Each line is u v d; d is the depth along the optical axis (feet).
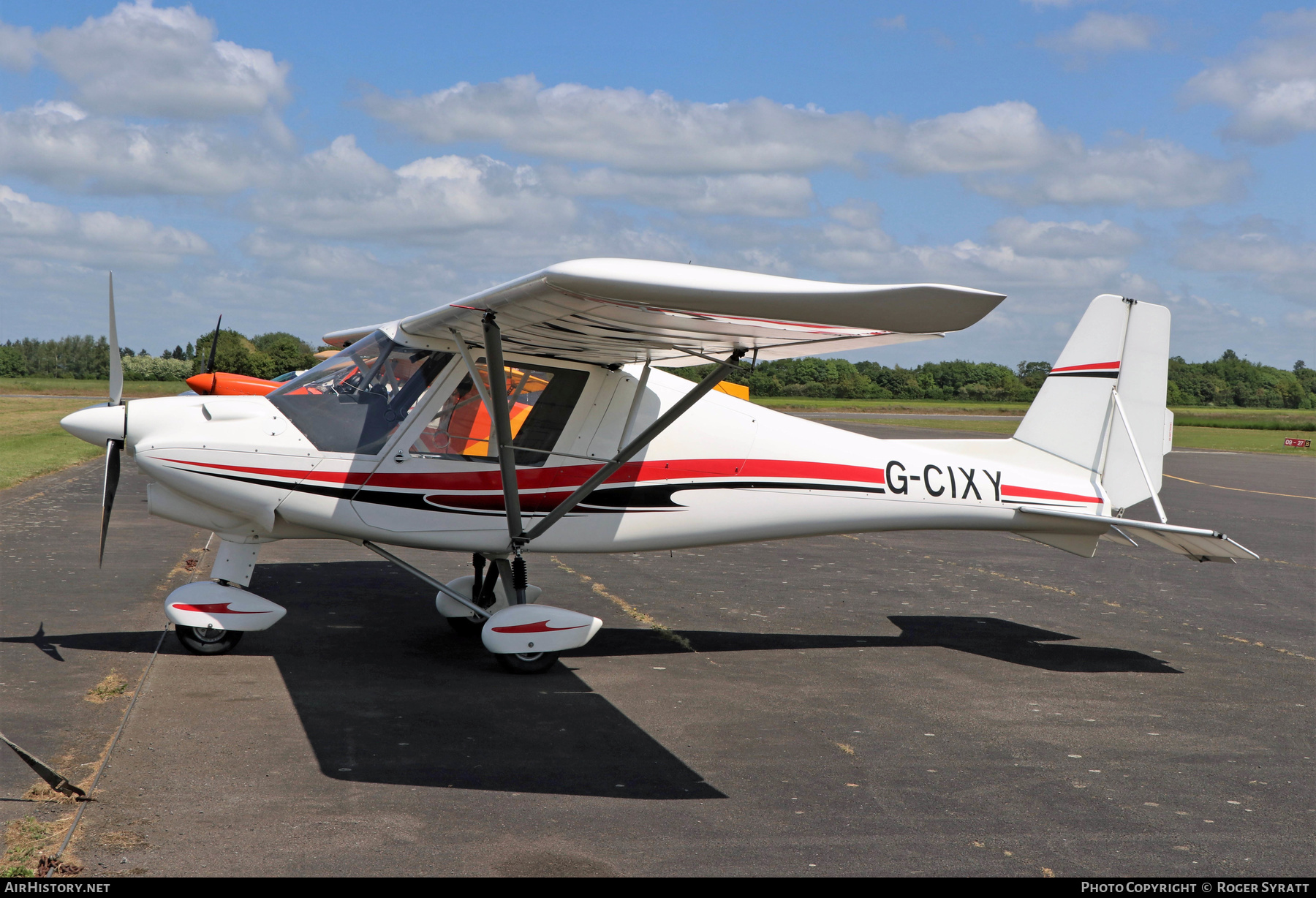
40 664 17.49
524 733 15.11
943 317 11.73
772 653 21.06
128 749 13.51
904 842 11.49
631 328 16.25
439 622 22.75
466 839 11.11
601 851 10.92
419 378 19.21
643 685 18.15
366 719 15.42
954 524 22.70
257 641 20.24
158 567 27.14
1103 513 23.34
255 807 11.75
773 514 21.53
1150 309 23.48
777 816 12.15
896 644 22.25
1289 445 129.90
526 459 19.72
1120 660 21.26
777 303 12.49
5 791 11.84
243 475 18.33
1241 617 26.25
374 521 19.06
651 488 20.56
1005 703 17.70
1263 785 13.82
